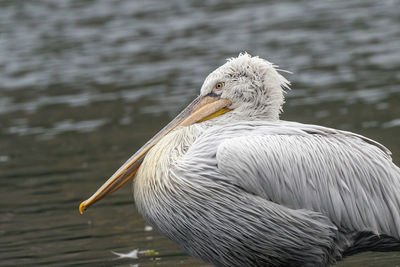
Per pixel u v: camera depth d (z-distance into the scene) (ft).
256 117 32.60
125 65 78.59
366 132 54.19
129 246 38.91
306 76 71.61
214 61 76.28
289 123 31.60
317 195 30.27
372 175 31.09
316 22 89.81
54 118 64.95
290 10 96.37
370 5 96.27
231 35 86.02
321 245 30.58
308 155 30.45
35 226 42.39
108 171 50.62
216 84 32.99
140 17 96.43
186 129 32.12
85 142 57.98
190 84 70.33
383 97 63.26
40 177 50.85
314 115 59.72
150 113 63.77
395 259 36.04
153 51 82.28
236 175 29.68
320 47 79.41
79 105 68.08
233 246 30.58
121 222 42.63
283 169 30.01
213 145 30.63
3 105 69.56
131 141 56.90
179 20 94.22
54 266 36.55
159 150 31.40
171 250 38.14
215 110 32.78
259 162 29.78
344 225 30.63
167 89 69.82
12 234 41.34
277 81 32.83
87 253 38.11
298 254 30.73
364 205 30.71
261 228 30.04
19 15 98.78
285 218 29.94
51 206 45.44
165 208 30.60
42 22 95.20
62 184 49.11
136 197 31.71
